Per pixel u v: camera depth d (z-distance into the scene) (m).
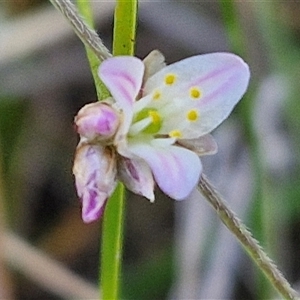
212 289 0.08
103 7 0.08
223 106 0.05
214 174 0.08
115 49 0.05
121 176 0.05
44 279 0.08
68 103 0.09
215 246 0.08
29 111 0.09
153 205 0.09
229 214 0.05
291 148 0.08
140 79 0.05
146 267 0.08
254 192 0.07
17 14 0.08
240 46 0.07
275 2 0.08
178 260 0.08
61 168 0.09
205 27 0.09
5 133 0.09
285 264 0.08
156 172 0.05
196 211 0.08
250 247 0.05
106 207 0.05
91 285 0.08
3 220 0.08
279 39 0.08
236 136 0.08
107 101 0.05
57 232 0.09
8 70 0.08
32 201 0.09
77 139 0.09
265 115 0.08
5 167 0.09
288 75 0.08
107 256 0.05
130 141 0.05
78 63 0.09
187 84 0.05
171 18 0.09
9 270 0.08
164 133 0.05
